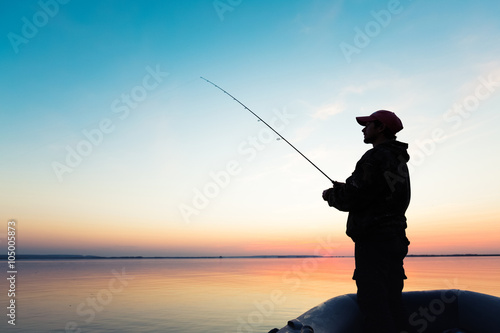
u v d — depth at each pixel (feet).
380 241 4.73
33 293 85.56
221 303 64.49
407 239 5.04
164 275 179.01
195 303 64.90
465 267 254.88
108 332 38.06
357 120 5.57
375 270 4.72
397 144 5.15
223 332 38.19
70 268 313.53
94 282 127.54
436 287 83.35
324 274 186.39
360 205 4.83
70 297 76.48
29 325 42.60
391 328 4.48
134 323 43.75
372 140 5.47
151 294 82.43
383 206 4.78
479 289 76.69
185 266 364.99
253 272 213.46
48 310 56.24
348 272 210.38
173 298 73.67
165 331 38.65
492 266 274.16
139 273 202.28
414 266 280.31
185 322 44.47
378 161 4.83
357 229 4.85
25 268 313.32
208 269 272.92
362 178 4.79
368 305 4.65
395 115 5.39
